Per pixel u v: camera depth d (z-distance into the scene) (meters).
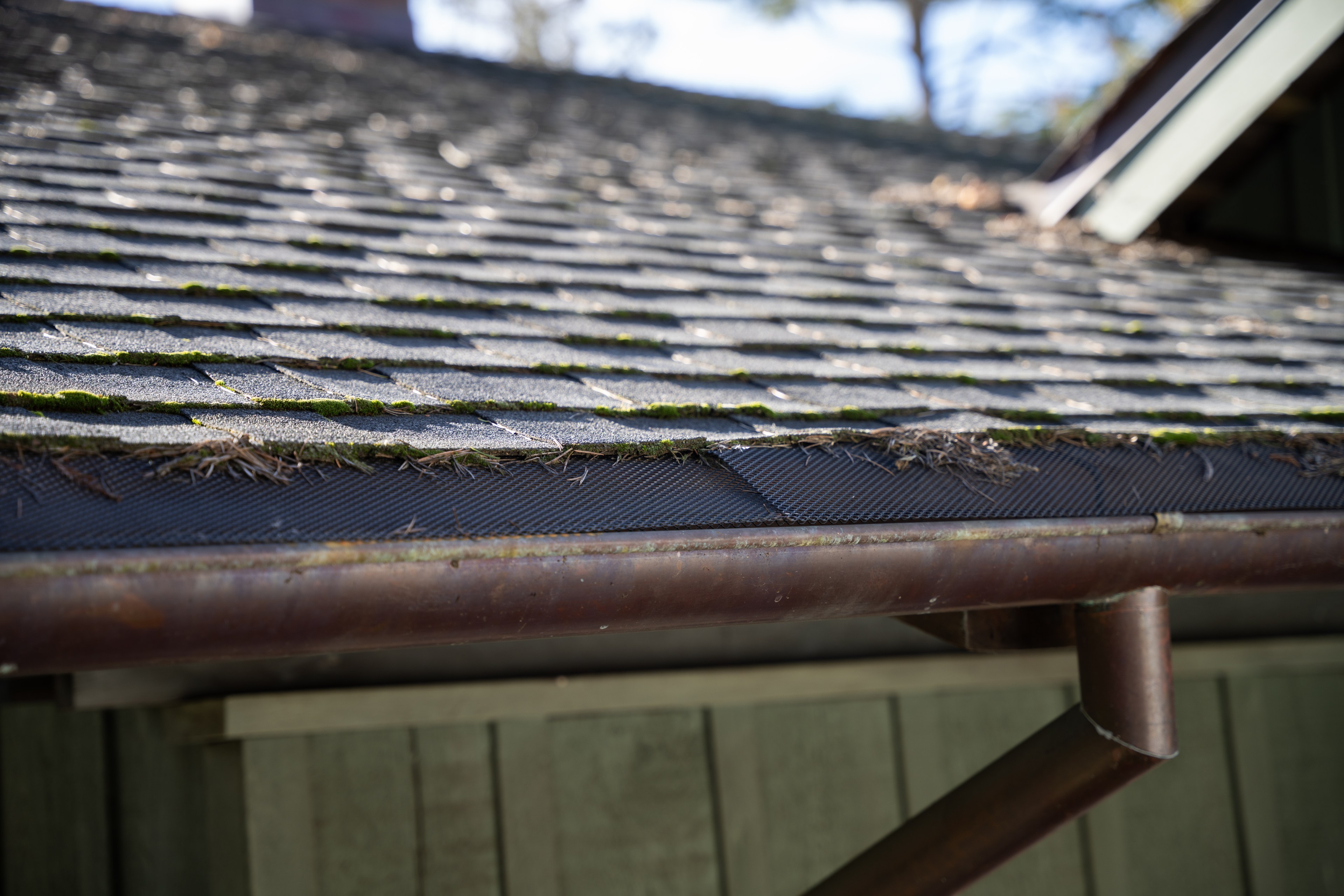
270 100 4.91
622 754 2.88
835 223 4.55
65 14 5.77
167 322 1.86
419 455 1.39
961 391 2.27
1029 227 5.11
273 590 1.21
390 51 7.13
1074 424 2.05
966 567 1.63
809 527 1.51
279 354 1.80
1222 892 3.53
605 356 2.16
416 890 2.63
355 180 3.64
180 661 1.21
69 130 3.49
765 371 2.21
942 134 8.96
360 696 2.58
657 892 2.88
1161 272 4.34
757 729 3.05
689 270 3.17
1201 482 1.87
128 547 1.12
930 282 3.61
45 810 3.43
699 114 7.50
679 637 2.98
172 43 5.75
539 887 2.75
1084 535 1.70
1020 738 3.40
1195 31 4.95
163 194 2.87
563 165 4.80
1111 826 3.39
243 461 1.27
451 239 3.02
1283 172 4.96
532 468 1.45
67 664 1.13
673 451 1.59
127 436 1.25
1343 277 4.52
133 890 3.01
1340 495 1.94
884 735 3.22
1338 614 3.85
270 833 2.47
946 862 1.96
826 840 3.10
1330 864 3.70
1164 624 1.84
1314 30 4.33
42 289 1.91
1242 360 2.99
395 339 2.04
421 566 1.28
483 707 2.71
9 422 1.22
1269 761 3.65
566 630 1.44
